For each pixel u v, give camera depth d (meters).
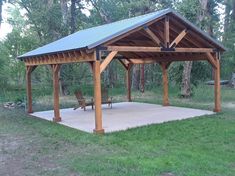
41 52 11.03
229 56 22.69
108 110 13.48
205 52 11.56
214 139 7.80
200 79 18.56
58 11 22.06
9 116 12.35
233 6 26.53
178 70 18.09
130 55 14.96
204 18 17.22
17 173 5.72
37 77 25.44
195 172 5.35
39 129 9.66
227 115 11.27
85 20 28.98
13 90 23.09
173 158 6.19
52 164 6.14
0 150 7.37
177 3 20.03
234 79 24.77
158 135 8.34
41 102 16.89
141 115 11.82
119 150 6.99
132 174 5.33
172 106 14.23
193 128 9.09
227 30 24.97
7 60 24.17
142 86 21.59
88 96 19.78
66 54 9.84
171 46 10.33
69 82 21.50
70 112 13.13
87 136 8.41
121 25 10.36
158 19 9.87
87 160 6.26
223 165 5.80
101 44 8.70
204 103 15.04
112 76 26.94
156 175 5.27
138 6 22.80
